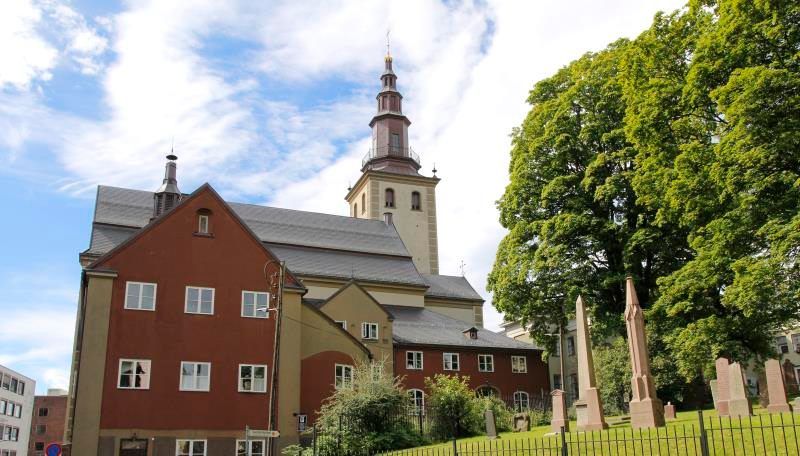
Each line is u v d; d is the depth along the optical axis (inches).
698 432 819.4
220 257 1553.9
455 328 2247.8
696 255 1311.5
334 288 2148.1
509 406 1936.5
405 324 2156.7
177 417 1413.6
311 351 1637.6
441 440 1403.8
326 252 2272.4
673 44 1305.4
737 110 1027.9
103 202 1972.2
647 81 1310.3
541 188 1713.8
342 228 2427.4
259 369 1513.3
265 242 2171.5
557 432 1057.5
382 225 2544.3
